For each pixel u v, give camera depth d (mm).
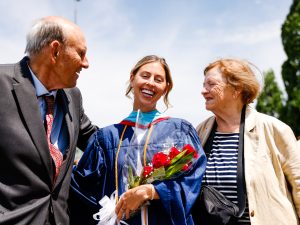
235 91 3414
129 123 3166
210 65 3574
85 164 3176
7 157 2559
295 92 23438
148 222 2859
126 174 2949
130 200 2744
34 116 2678
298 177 3152
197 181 2910
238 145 3273
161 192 2766
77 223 3105
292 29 24094
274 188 3104
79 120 3227
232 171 3193
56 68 2799
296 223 3070
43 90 2834
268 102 26547
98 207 3037
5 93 2652
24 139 2602
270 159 3197
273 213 3043
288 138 3229
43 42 2773
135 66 3240
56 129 2932
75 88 3312
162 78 3191
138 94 3180
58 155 2816
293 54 23844
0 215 2494
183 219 2770
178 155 2768
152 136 3037
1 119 2598
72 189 3080
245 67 3463
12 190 2551
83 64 2898
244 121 3367
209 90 3439
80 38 2863
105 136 3178
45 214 2646
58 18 2852
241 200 3094
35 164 2629
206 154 3373
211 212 2996
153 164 2791
